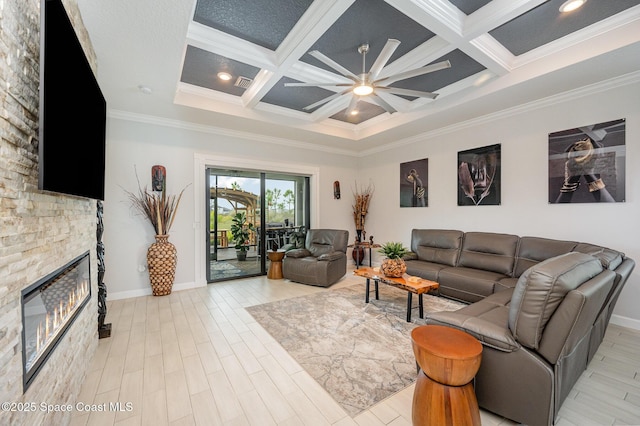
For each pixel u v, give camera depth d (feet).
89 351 7.04
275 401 5.81
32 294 4.13
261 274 17.48
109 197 12.40
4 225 3.25
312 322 9.84
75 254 6.11
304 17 7.84
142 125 13.21
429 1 7.01
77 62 5.04
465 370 4.56
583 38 8.60
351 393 6.07
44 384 4.19
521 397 4.98
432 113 13.33
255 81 11.63
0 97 3.25
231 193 16.55
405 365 7.14
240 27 8.35
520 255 11.53
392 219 18.95
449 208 15.44
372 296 12.91
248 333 8.98
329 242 16.81
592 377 6.63
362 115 16.06
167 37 7.38
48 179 3.87
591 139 10.36
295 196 19.11
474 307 7.09
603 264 6.47
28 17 4.01
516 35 8.76
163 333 8.96
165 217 13.15
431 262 14.30
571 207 10.91
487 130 13.67
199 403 5.74
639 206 9.35
